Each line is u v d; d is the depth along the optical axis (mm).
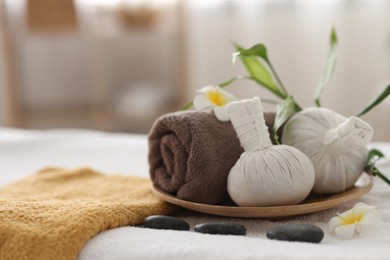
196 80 2793
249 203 743
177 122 794
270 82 898
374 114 2615
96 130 2938
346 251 645
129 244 683
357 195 787
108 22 2750
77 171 990
